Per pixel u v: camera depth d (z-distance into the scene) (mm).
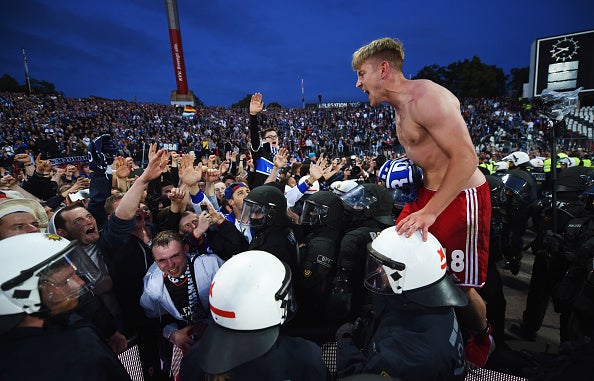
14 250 1183
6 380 1058
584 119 19250
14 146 14086
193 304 2314
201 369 1331
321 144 27781
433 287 1488
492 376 2205
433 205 1645
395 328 1506
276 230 2346
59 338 1190
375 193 2855
